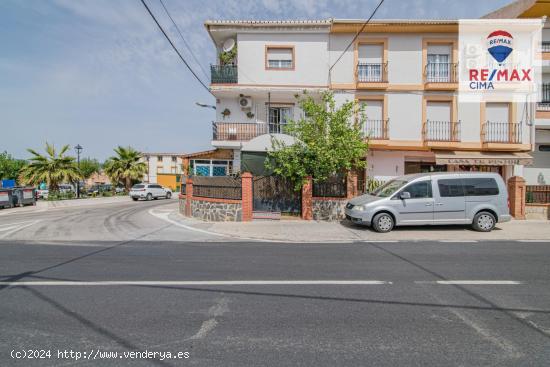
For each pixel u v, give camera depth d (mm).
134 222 11344
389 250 6695
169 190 28750
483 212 8805
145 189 25828
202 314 3451
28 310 3555
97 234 8969
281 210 11648
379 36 15023
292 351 2688
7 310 3553
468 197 8766
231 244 7523
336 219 10961
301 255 6281
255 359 2566
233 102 16344
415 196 8773
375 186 12836
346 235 8469
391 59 15047
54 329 3109
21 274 4949
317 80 15398
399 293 4070
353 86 15086
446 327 3121
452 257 6027
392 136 15008
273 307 3635
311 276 4832
